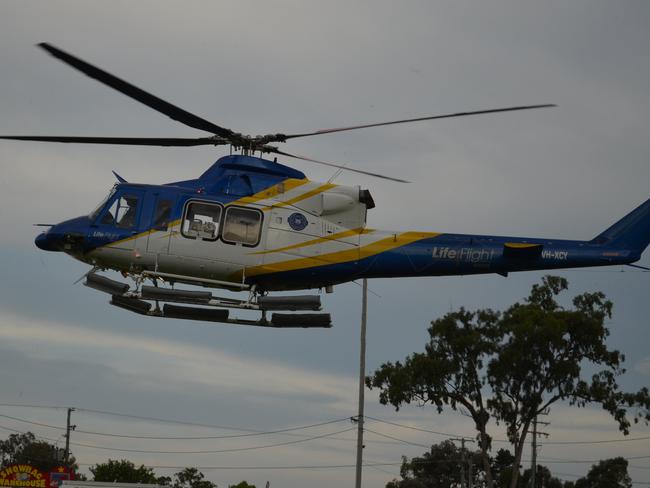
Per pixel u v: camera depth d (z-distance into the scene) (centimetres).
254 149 2425
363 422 4409
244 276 2333
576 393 4781
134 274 2341
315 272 2364
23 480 4831
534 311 4847
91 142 2252
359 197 2391
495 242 2439
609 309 4925
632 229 2486
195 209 2330
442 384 4891
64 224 2375
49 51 1916
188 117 2264
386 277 2439
